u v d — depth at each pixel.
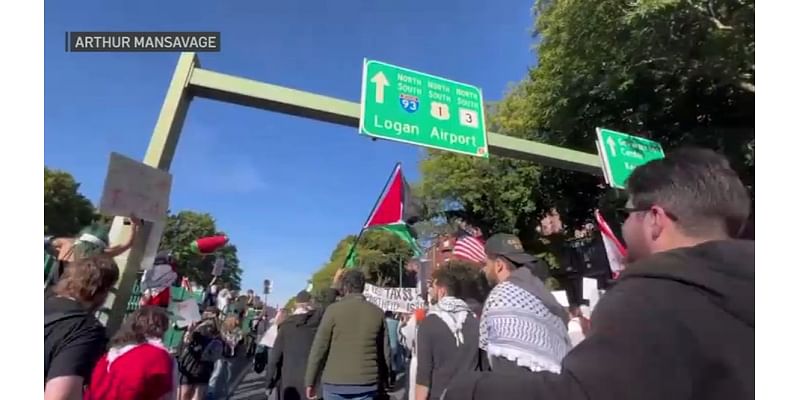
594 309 1.06
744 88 9.17
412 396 4.68
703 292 0.97
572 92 12.92
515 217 21.31
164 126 5.32
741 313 0.95
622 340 0.93
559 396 0.91
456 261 3.99
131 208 3.74
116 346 3.00
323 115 6.60
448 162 23.41
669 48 9.09
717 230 1.15
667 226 1.19
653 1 7.91
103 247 3.50
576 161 8.66
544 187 20.14
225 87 5.77
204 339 7.67
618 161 8.91
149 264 4.19
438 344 3.55
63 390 2.19
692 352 0.91
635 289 1.01
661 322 0.94
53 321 2.31
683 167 1.20
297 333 5.72
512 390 0.97
